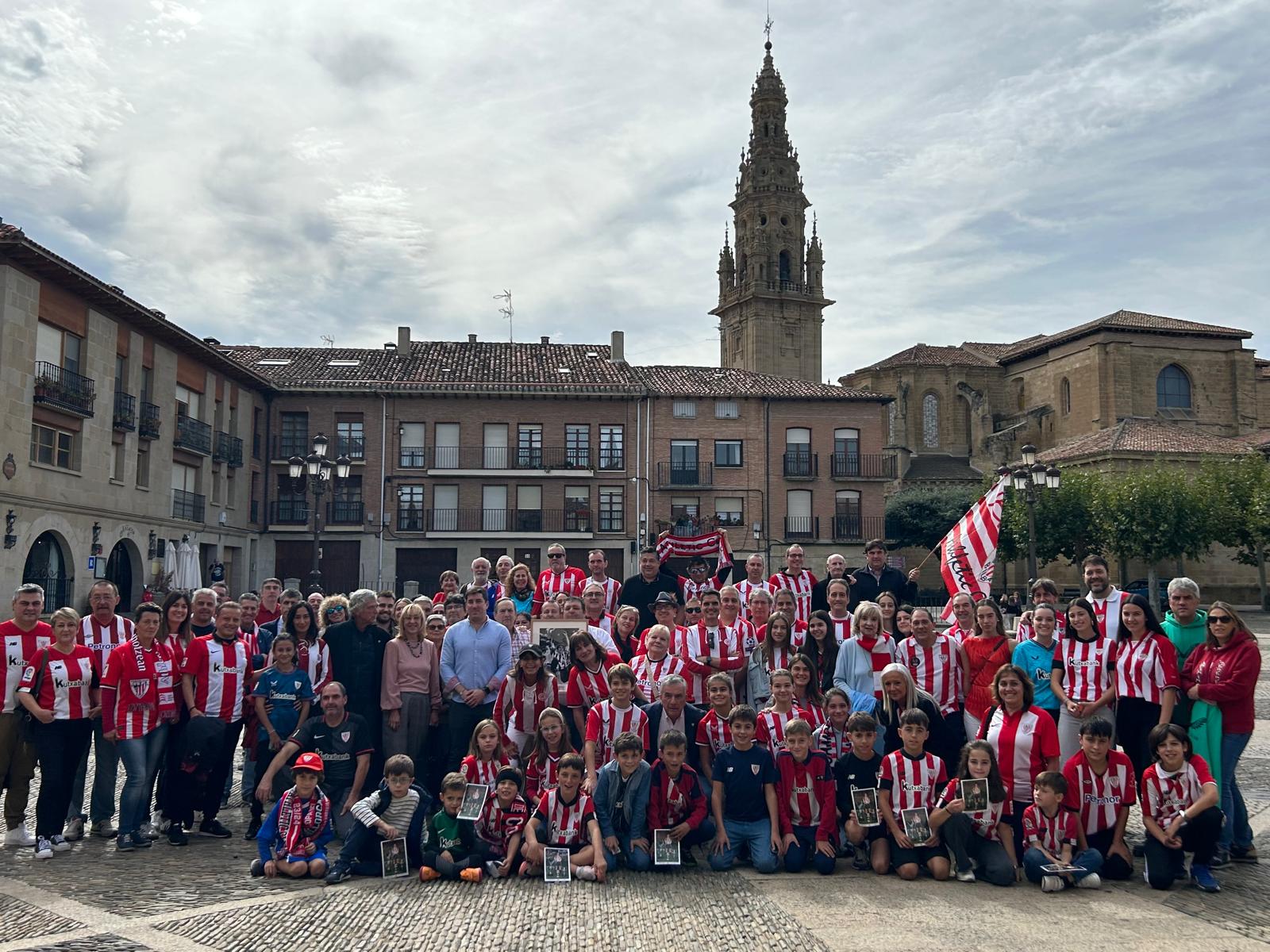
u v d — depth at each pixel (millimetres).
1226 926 6789
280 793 9352
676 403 44719
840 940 6523
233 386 39281
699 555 13602
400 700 9875
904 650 9648
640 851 8336
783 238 75750
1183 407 61000
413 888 7820
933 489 58812
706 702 10250
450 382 42562
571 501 43625
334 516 42188
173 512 33875
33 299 25438
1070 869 7656
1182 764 7738
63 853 8844
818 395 45406
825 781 8445
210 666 9555
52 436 26656
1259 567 46594
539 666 9477
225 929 6742
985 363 69500
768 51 78062
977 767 7969
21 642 9016
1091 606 9211
